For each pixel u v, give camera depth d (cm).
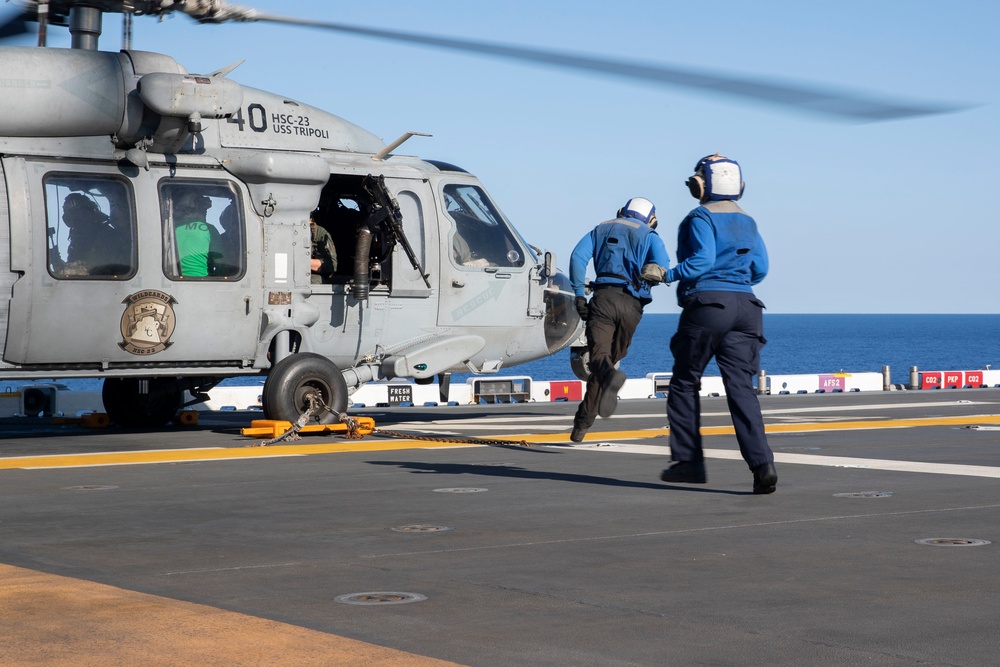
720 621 579
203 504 985
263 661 502
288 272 1644
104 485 1110
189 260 1573
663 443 1549
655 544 788
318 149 1709
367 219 1684
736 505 969
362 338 1728
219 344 1606
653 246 1329
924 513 923
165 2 1202
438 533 836
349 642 533
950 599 625
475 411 2344
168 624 562
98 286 1509
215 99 1509
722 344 1014
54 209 1483
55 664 497
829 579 676
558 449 1461
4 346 1477
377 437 1611
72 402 2208
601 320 1347
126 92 1486
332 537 821
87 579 680
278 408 1605
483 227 1828
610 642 541
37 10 1430
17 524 881
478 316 1812
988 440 1571
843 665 505
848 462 1293
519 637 550
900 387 3538
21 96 1427
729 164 1013
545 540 805
